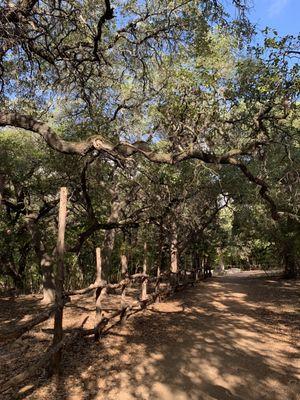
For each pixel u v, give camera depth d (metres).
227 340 8.83
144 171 12.69
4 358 7.05
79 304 12.62
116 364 6.93
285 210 16.67
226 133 12.02
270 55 8.89
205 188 17.67
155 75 12.84
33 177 16.55
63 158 13.93
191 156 9.89
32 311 11.84
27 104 12.55
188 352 7.79
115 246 20.11
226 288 20.77
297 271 27.86
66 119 14.98
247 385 6.15
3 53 9.42
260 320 11.28
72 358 7.14
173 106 11.36
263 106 10.75
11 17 8.87
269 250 31.20
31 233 14.30
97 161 13.89
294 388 6.02
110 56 12.54
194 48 10.74
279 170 14.68
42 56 10.16
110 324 9.59
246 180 16.92
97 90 13.74
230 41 11.15
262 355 7.71
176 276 17.97
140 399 5.55
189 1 9.78
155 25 10.77
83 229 17.72
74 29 10.45
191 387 6.03
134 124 15.07
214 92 11.14
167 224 17.23
